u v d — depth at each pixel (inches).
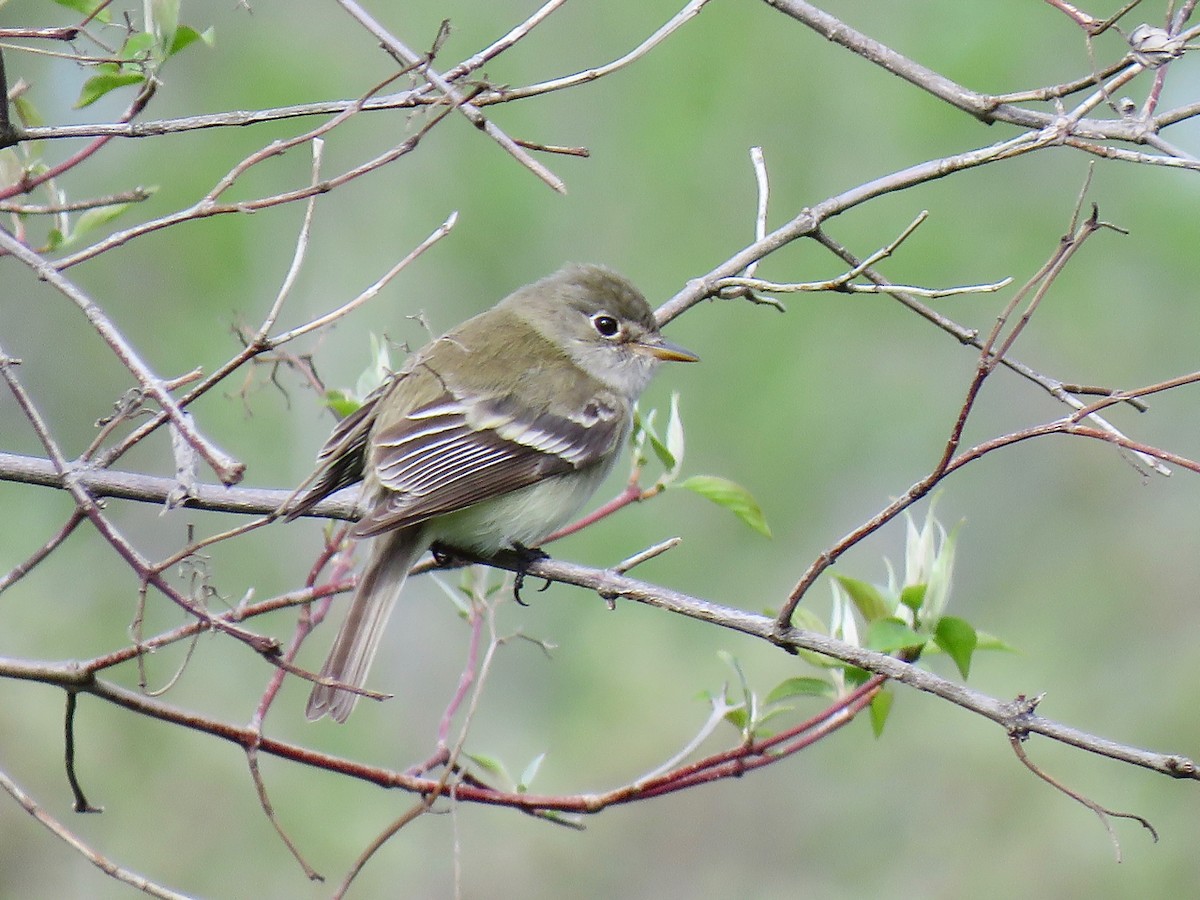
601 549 602.9
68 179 571.8
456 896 229.9
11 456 240.2
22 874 447.8
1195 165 220.4
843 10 622.2
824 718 255.1
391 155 217.8
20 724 458.3
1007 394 644.7
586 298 325.7
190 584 220.5
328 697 258.2
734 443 623.5
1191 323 634.2
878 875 540.1
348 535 269.9
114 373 573.6
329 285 613.0
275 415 572.7
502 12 632.4
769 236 288.4
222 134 601.6
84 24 233.8
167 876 463.8
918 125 608.1
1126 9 229.1
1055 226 619.2
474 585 289.0
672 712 550.3
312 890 479.8
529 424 294.2
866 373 634.2
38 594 506.0
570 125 634.2
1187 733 551.2
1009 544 640.4
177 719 229.6
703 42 629.9
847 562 621.0
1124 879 520.4
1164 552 630.5
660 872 537.0
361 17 212.5
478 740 568.1
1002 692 573.9
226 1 616.4
